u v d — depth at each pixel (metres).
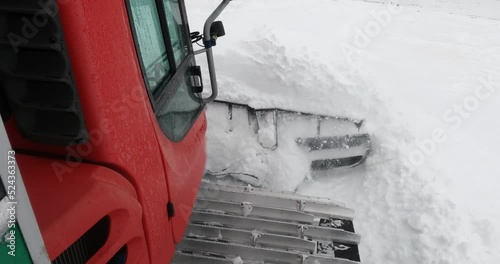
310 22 6.41
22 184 0.95
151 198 1.79
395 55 5.74
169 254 2.04
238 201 2.97
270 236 2.69
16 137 1.54
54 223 1.31
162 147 1.93
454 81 5.14
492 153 3.93
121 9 1.57
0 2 1.28
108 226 1.58
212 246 2.65
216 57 3.87
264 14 6.62
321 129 3.60
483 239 3.07
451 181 3.49
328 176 3.75
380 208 3.44
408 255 3.08
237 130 3.61
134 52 1.69
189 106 2.44
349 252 2.67
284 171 3.53
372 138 3.74
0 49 1.37
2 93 1.46
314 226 2.79
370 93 3.86
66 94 1.40
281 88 3.65
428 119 4.18
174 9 2.31
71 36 1.34
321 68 3.74
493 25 7.57
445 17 7.91
